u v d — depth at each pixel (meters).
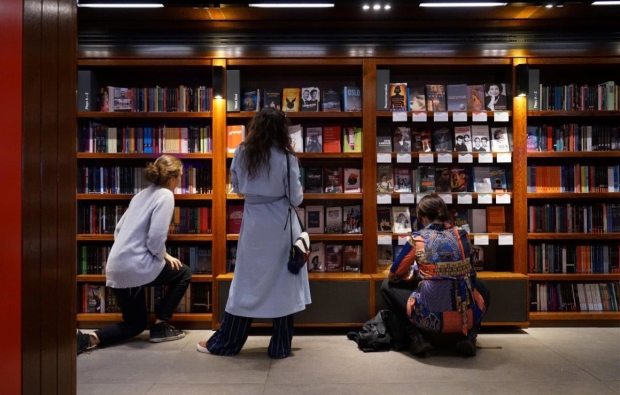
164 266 3.13
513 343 3.14
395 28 3.48
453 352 2.97
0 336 1.18
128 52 3.46
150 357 2.88
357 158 3.73
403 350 3.01
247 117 3.56
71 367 1.50
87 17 3.31
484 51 3.47
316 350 3.02
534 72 3.47
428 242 2.84
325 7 3.16
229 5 3.10
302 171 3.66
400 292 3.01
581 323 3.52
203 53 3.47
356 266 3.59
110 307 3.53
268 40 3.47
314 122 3.83
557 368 2.66
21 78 1.20
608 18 3.37
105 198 3.52
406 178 3.68
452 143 3.76
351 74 3.84
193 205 3.81
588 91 3.58
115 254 3.01
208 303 3.56
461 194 3.51
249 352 2.98
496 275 3.41
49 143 1.36
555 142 3.61
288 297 2.78
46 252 1.34
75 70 1.53
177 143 3.58
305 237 2.80
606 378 2.51
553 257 3.57
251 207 2.83
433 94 3.66
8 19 1.19
